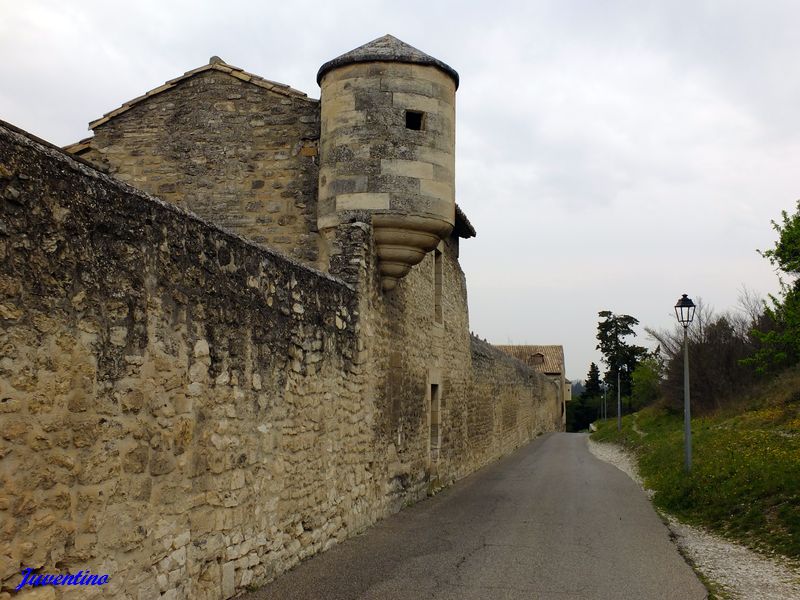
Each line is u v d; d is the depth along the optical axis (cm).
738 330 2923
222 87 1270
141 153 1269
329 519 904
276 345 752
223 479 634
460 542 970
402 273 1149
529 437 3841
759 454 1398
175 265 564
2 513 389
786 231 1173
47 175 427
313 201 1223
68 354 442
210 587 607
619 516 1226
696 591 739
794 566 849
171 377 555
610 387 6750
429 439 1510
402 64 1109
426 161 1102
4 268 392
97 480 466
